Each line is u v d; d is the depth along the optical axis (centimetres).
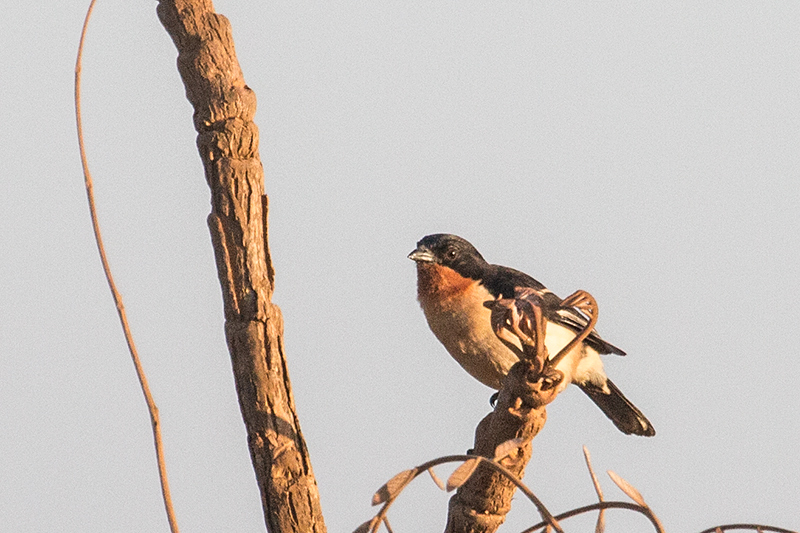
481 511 597
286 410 627
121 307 495
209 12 656
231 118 638
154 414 476
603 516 461
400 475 425
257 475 621
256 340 623
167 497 466
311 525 618
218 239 630
